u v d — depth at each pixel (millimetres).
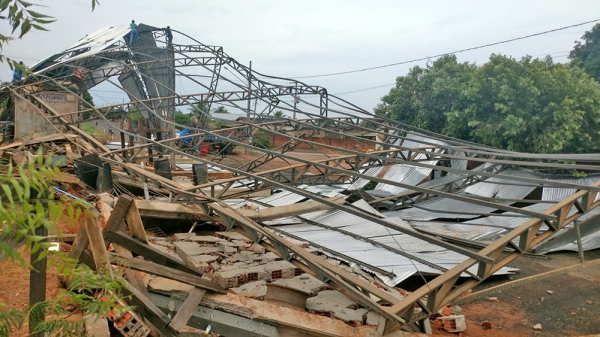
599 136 22062
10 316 2502
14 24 1908
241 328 6609
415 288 11945
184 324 5926
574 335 9969
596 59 30828
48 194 2434
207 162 13273
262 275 10281
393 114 31344
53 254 2164
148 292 6457
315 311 8594
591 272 13969
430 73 29438
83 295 2561
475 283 8797
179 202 12320
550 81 22094
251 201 18781
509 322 10555
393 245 13328
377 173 24500
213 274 10219
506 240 8852
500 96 22922
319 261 8938
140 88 32500
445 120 28531
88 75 29734
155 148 22844
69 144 19016
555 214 9727
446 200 20703
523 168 21312
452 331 9398
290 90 26203
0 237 2197
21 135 22656
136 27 30672
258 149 13672
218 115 53156
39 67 28391
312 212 16156
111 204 12812
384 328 7418
